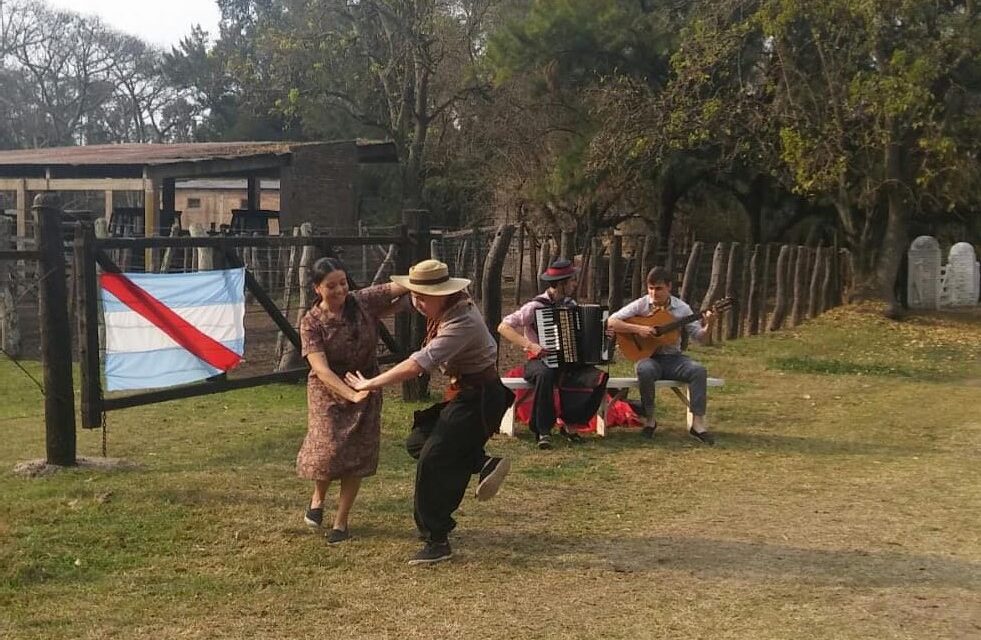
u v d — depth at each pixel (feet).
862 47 65.87
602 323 29.43
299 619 15.52
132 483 22.63
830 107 68.49
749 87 77.30
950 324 70.59
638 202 95.66
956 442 31.40
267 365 41.50
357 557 18.47
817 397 39.91
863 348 57.88
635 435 30.99
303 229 61.67
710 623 15.72
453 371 18.44
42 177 79.97
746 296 61.57
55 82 205.26
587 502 22.94
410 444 18.90
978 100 69.62
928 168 67.87
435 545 18.33
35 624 14.90
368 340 19.19
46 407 23.66
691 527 21.08
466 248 61.11
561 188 83.66
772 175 77.46
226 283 26.43
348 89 108.47
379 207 123.65
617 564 18.52
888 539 20.40
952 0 66.28
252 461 25.39
